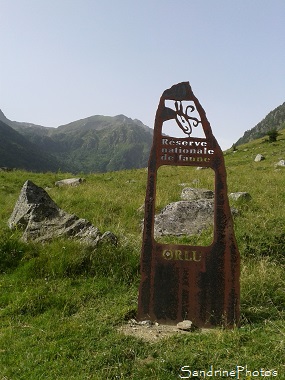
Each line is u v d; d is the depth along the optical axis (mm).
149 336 2463
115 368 2055
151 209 2828
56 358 2229
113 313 2793
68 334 2500
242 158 17844
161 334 2504
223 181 2785
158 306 2725
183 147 2852
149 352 2219
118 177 10508
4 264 3760
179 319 2684
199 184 8031
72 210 5891
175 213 4988
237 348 2207
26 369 2127
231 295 2666
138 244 4047
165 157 2859
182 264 2748
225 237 2732
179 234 4695
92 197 6586
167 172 11531
